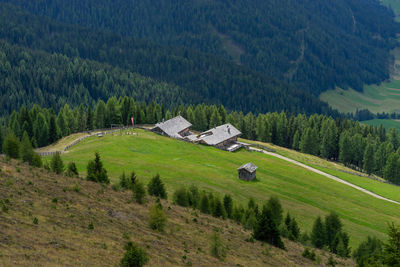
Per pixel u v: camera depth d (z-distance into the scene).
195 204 72.75
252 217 69.19
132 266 36.00
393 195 116.75
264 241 62.62
